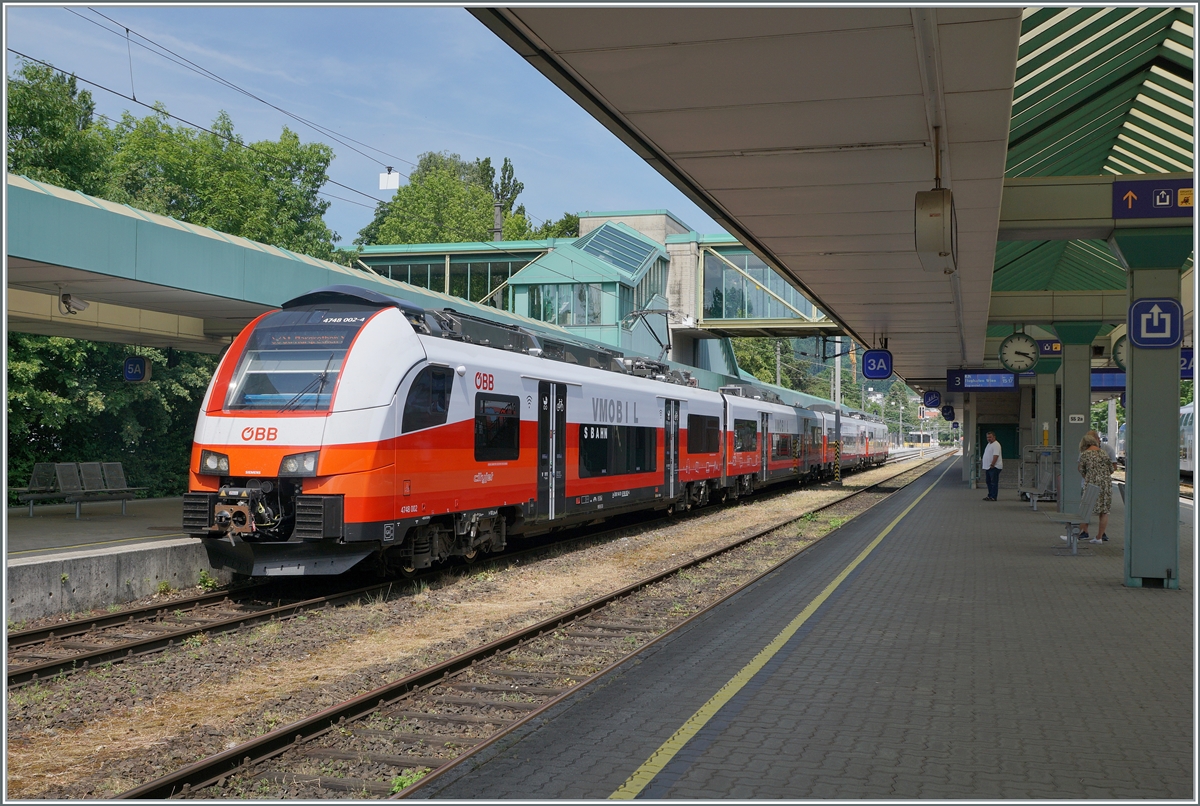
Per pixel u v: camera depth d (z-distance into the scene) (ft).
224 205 104.99
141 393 82.28
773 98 26.78
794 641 28.07
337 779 18.03
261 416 36.86
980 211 37.86
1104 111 45.29
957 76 24.93
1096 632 29.22
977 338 86.22
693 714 20.61
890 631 29.48
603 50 23.59
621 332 135.03
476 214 223.71
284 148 119.55
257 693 24.88
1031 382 101.24
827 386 355.97
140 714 23.03
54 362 79.00
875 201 37.68
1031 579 40.27
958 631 29.43
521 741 18.98
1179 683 23.07
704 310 153.38
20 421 74.08
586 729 19.69
